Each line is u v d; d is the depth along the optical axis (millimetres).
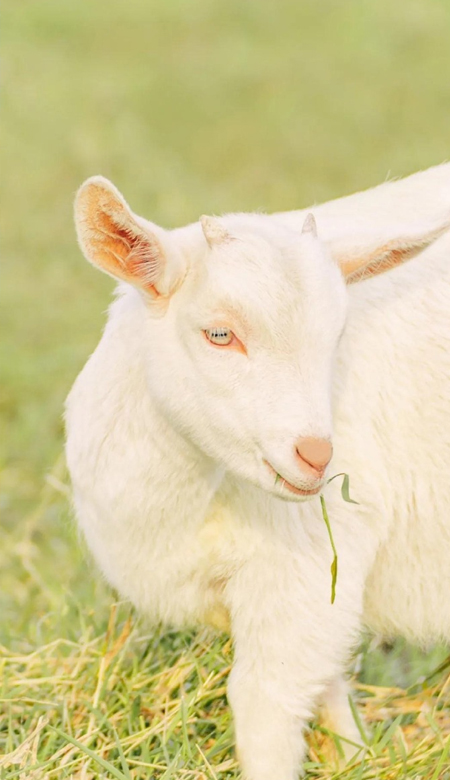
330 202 6070
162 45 20734
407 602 5887
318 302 4938
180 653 6461
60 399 10211
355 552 5547
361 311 5684
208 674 6203
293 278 4938
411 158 16141
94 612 6844
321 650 5523
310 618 5480
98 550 5805
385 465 5637
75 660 6453
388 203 5926
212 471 5324
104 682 6188
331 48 20219
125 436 5434
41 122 17219
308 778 5785
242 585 5516
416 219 5820
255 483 5008
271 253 4988
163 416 5270
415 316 5715
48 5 22062
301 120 17453
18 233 14109
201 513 5418
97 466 5547
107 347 5590
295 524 5438
